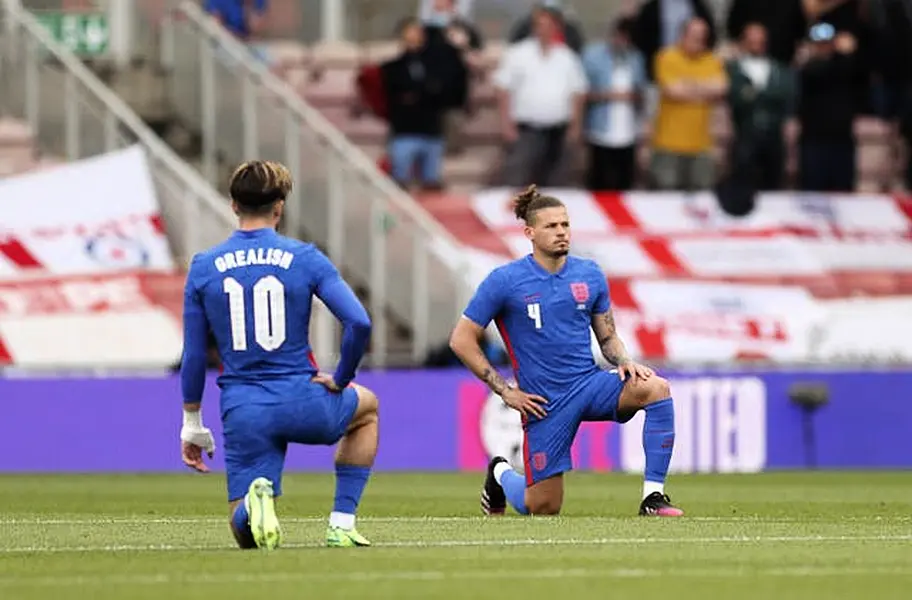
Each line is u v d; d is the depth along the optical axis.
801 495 57.94
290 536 39.81
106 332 78.44
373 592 28.67
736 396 77.50
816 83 90.62
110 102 83.50
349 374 35.59
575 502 53.78
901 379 79.81
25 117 86.56
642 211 88.25
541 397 45.66
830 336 84.94
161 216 82.12
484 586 29.48
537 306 45.62
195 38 88.44
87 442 75.56
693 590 29.14
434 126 87.06
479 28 97.00
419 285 80.94
